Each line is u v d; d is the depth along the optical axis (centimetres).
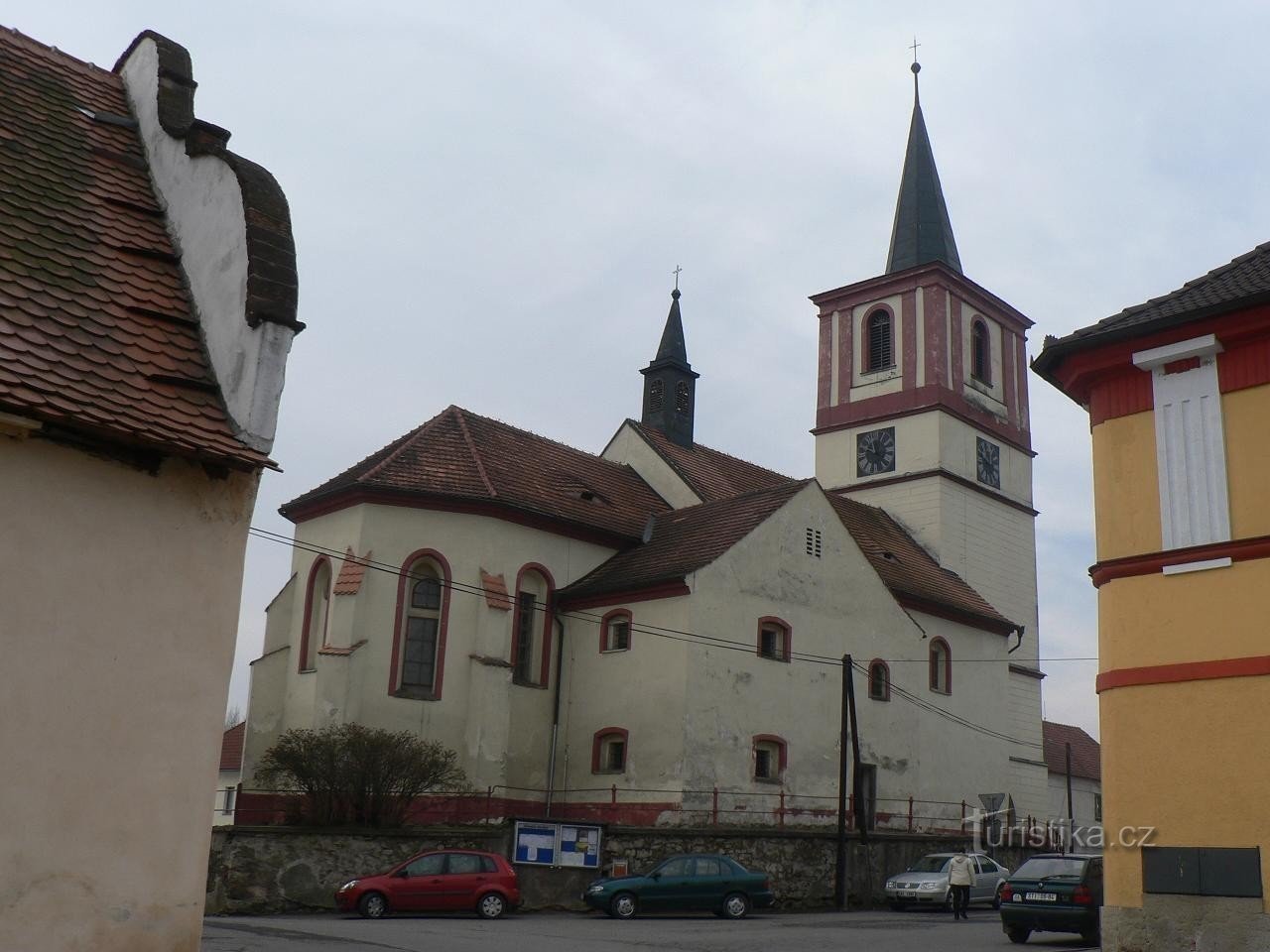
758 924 2566
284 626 3503
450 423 3809
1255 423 1534
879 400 5072
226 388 1072
